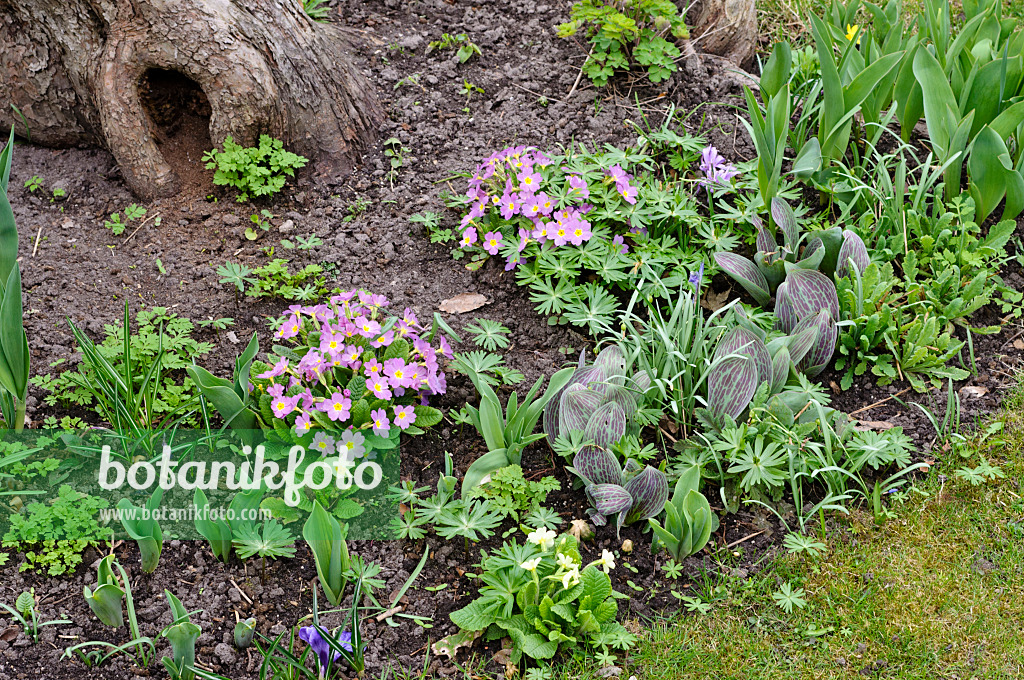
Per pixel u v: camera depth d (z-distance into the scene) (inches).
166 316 129.6
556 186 140.6
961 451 117.0
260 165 148.6
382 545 106.4
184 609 91.3
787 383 121.7
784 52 146.5
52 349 123.2
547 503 112.0
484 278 140.1
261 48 143.5
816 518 109.9
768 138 136.4
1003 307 133.7
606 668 94.4
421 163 156.3
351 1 179.9
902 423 121.5
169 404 115.4
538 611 96.1
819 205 149.6
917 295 131.4
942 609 100.0
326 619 98.3
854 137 158.9
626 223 139.7
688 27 177.9
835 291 124.0
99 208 147.5
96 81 141.7
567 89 167.2
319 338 117.2
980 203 139.7
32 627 95.5
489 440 110.8
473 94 166.9
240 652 94.8
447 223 146.8
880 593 101.8
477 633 97.4
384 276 139.9
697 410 114.4
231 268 133.9
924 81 138.4
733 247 141.6
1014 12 189.0
